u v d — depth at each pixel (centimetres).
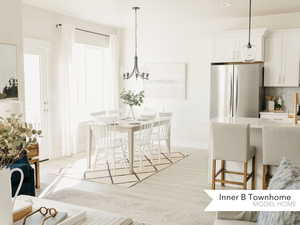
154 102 708
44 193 387
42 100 541
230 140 357
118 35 730
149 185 418
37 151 401
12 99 389
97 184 423
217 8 525
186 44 663
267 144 334
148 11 548
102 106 709
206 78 648
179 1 479
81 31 619
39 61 532
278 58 559
